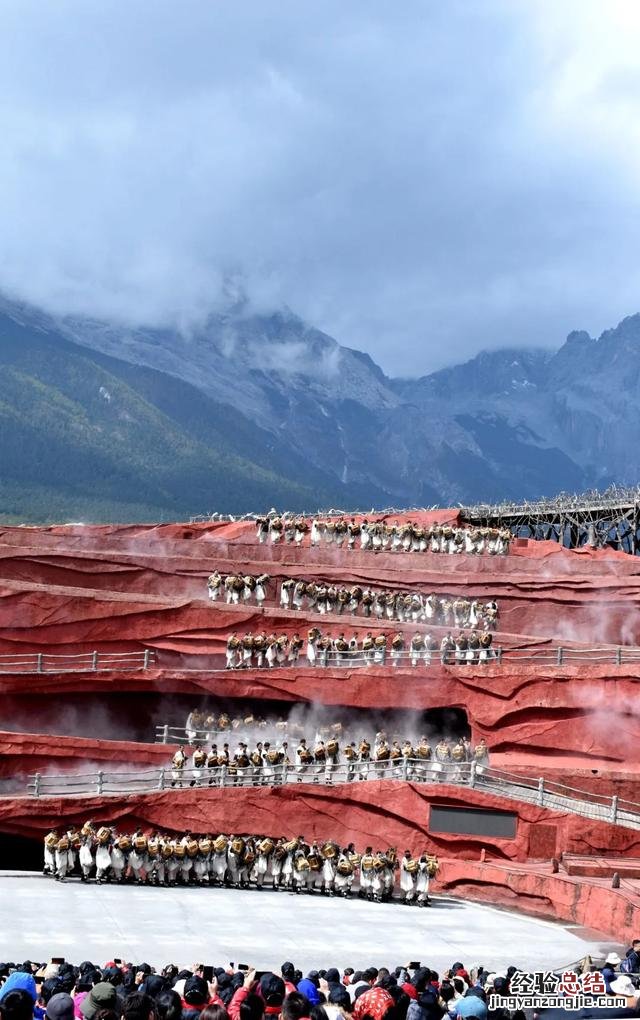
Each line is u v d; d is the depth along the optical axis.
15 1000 16.88
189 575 69.94
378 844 53.38
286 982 23.66
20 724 62.22
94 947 35.22
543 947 40.12
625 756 57.28
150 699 64.56
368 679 60.97
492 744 58.97
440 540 74.50
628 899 42.31
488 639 63.06
